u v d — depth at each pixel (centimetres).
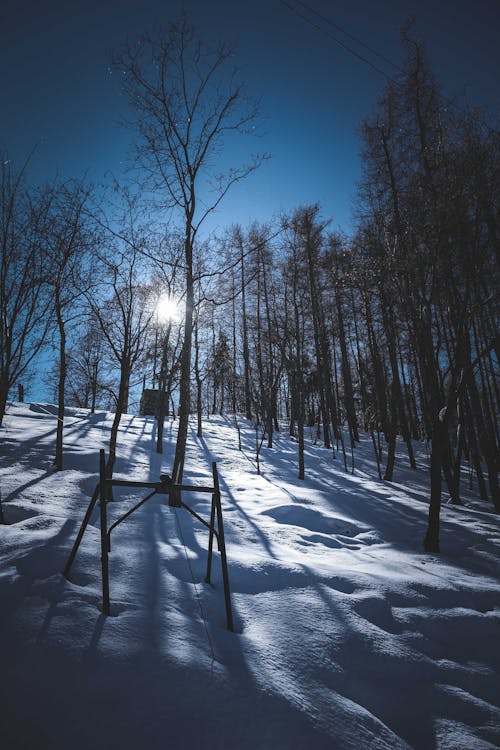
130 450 1207
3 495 652
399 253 864
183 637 293
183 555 468
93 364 1485
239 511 802
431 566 598
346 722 252
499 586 525
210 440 1736
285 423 2780
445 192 757
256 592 410
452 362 779
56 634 263
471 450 1312
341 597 417
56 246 761
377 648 344
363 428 2622
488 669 352
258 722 229
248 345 2550
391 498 1133
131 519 612
